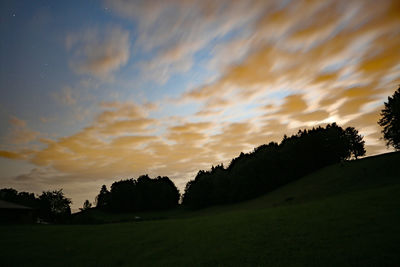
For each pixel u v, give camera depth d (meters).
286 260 13.91
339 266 12.13
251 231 22.83
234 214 43.25
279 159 114.50
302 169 111.50
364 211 23.73
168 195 158.00
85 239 28.45
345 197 38.75
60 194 113.31
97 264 17.92
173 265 15.75
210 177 136.38
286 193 85.44
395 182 52.44
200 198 130.75
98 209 157.50
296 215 28.19
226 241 20.28
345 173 76.62
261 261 14.34
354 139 129.00
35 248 24.05
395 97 72.44
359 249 13.81
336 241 15.91
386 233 15.91
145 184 155.00
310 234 18.56
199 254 17.55
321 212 27.38
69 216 110.50
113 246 23.56
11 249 23.75
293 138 135.38
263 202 85.12
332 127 121.06
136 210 146.88
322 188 70.25
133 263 17.41
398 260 11.88
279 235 19.70
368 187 55.59
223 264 14.72
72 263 18.53
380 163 71.75
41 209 108.56
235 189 115.56
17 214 61.25
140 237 27.30
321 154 113.56
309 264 12.87
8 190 112.62
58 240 28.55
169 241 23.45
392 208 23.08
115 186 157.38
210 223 32.38
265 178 111.00
